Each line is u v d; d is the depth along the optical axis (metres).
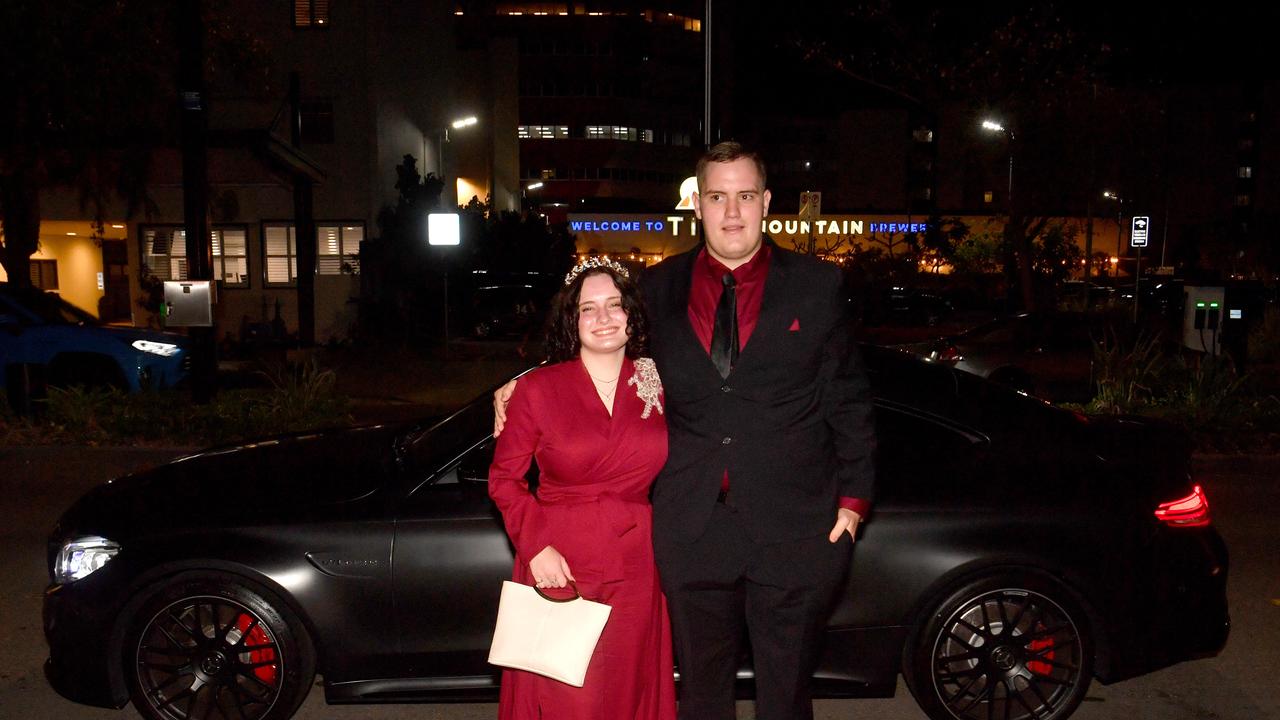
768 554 2.98
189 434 9.77
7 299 12.40
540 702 2.93
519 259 28.91
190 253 10.87
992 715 3.82
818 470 3.00
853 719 4.18
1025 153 23.14
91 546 3.88
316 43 24.23
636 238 50.44
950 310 33.00
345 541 3.80
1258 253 57.47
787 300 2.91
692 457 2.97
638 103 78.00
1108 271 56.69
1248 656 4.80
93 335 12.16
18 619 5.26
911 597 3.77
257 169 19.20
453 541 3.80
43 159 15.52
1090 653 3.84
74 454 9.21
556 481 2.98
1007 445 3.98
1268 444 9.34
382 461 4.27
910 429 3.99
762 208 3.00
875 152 81.31
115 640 3.83
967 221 48.94
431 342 22.17
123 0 14.56
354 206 24.55
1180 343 13.30
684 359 2.96
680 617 3.05
